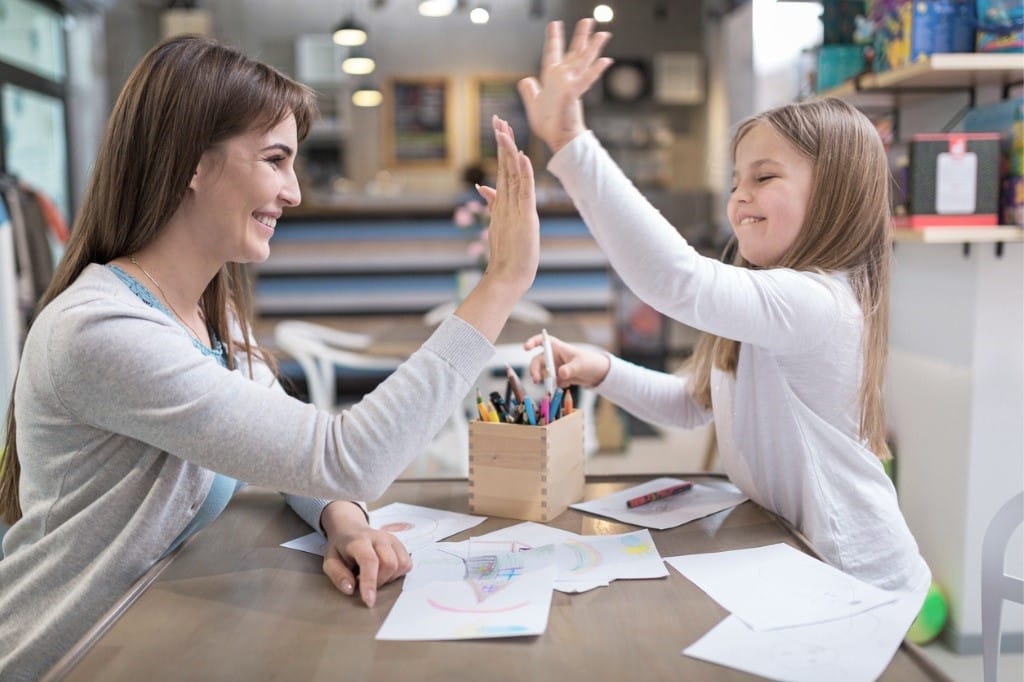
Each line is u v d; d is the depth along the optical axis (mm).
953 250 2436
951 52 2148
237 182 1158
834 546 1286
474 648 894
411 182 8555
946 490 2496
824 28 2629
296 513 1335
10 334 3229
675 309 1198
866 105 2709
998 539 1521
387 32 8406
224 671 853
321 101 8273
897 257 2746
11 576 1161
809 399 1320
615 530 1245
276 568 1119
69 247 1209
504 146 1116
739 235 1421
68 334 1053
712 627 937
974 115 2305
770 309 1224
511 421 1324
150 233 1173
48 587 1135
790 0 2861
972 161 2150
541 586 1033
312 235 5691
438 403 1078
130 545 1117
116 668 862
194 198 1169
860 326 1317
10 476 1265
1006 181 2164
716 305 1192
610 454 4746
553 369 1399
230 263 1395
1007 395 2369
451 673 844
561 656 875
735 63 7887
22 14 5469
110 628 950
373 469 1055
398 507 1361
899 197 2264
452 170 8547
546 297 5715
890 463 2764
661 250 1170
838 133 1340
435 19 8422
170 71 1126
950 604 2490
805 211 1353
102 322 1052
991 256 2330
